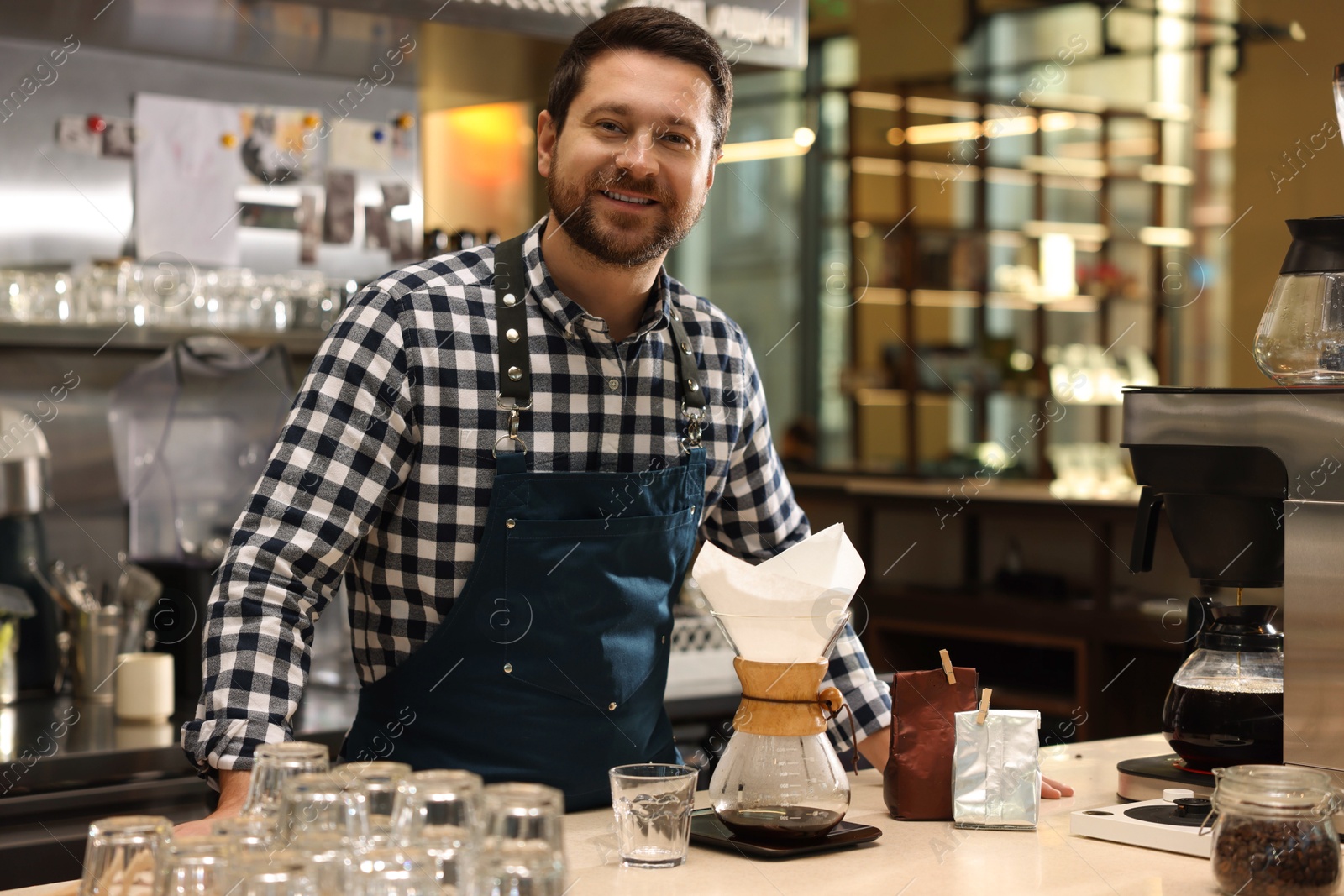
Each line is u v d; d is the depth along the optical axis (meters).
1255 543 1.56
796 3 2.95
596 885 1.22
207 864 0.98
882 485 4.84
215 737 1.36
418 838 1.03
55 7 2.71
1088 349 6.54
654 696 1.65
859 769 1.81
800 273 7.11
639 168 1.51
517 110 4.36
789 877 1.25
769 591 1.32
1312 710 1.45
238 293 3.12
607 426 1.64
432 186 4.21
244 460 3.12
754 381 1.82
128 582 2.85
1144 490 1.65
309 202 3.37
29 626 2.89
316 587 1.50
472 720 1.54
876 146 6.68
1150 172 6.51
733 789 1.34
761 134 7.27
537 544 1.55
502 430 1.58
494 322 1.59
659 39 1.53
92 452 3.01
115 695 2.68
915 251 6.47
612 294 1.61
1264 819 1.21
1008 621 4.15
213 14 2.75
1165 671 3.82
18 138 3.00
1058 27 6.66
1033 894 1.21
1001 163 7.02
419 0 2.70
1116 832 1.41
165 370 3.06
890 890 1.21
